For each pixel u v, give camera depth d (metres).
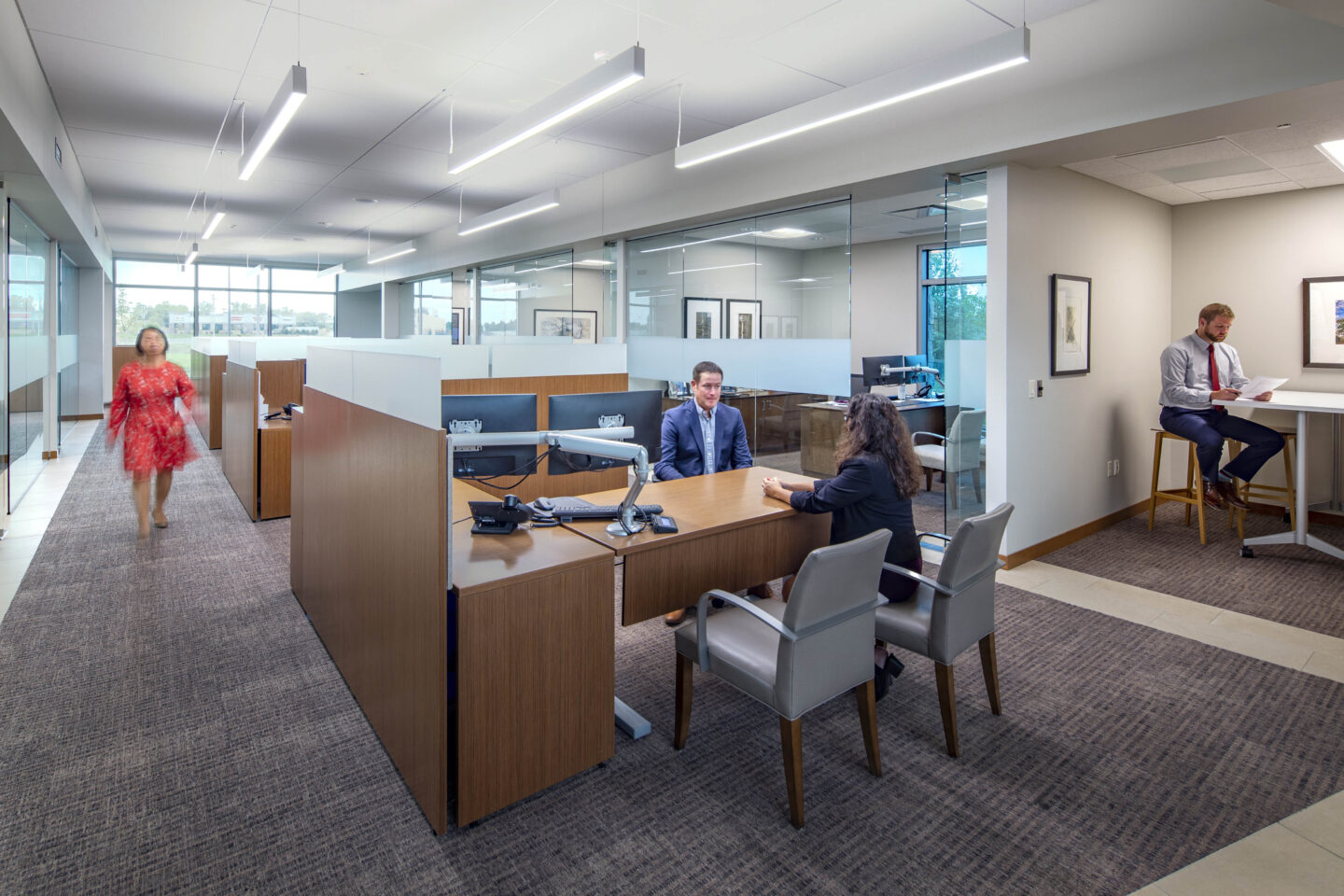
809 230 5.04
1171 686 2.63
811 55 3.81
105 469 6.62
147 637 2.96
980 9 3.28
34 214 5.70
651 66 3.97
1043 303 4.08
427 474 1.77
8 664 2.71
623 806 1.93
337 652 2.69
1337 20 2.01
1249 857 1.74
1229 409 5.16
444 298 10.80
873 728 2.05
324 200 7.82
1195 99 2.94
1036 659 2.86
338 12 3.38
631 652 2.90
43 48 3.85
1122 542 4.50
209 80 4.29
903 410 5.98
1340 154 3.84
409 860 1.73
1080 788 2.02
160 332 4.42
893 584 2.37
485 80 4.24
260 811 1.90
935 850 1.77
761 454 7.29
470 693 1.79
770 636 2.08
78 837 1.79
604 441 2.27
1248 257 5.02
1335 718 2.40
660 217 5.95
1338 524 4.87
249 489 4.89
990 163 3.81
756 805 1.94
